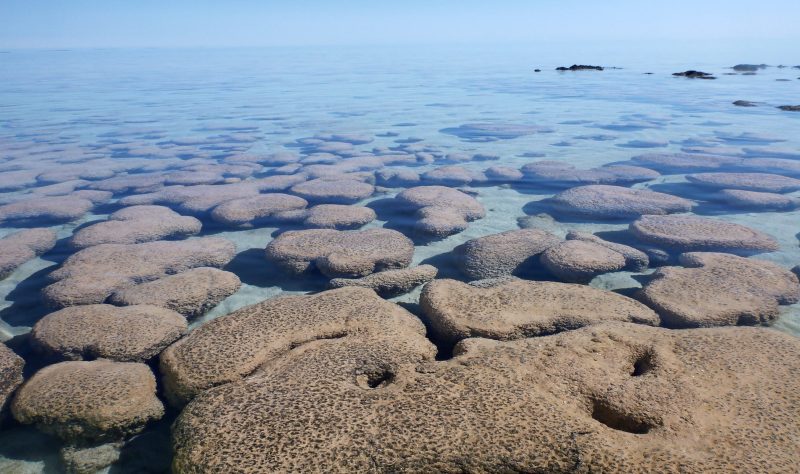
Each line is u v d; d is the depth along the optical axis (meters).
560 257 6.39
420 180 10.60
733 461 3.10
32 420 3.88
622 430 3.54
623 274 6.32
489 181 10.57
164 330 4.91
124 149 13.98
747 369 3.94
